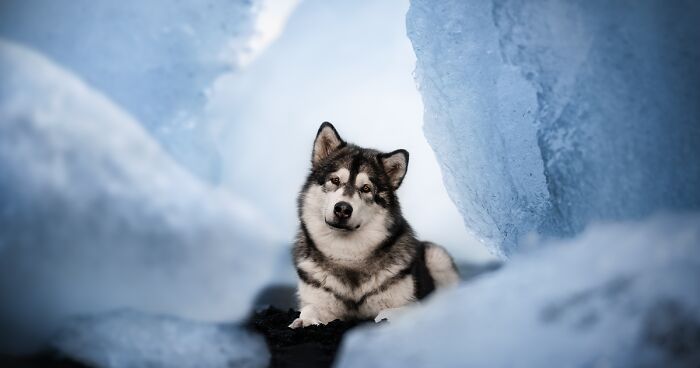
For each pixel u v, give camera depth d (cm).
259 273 602
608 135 561
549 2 611
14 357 420
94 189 499
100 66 698
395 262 638
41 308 449
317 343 514
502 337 313
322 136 700
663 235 341
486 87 670
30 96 500
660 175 531
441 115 721
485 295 349
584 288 322
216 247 568
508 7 637
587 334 300
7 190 458
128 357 418
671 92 534
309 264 646
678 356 289
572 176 587
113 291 484
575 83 590
